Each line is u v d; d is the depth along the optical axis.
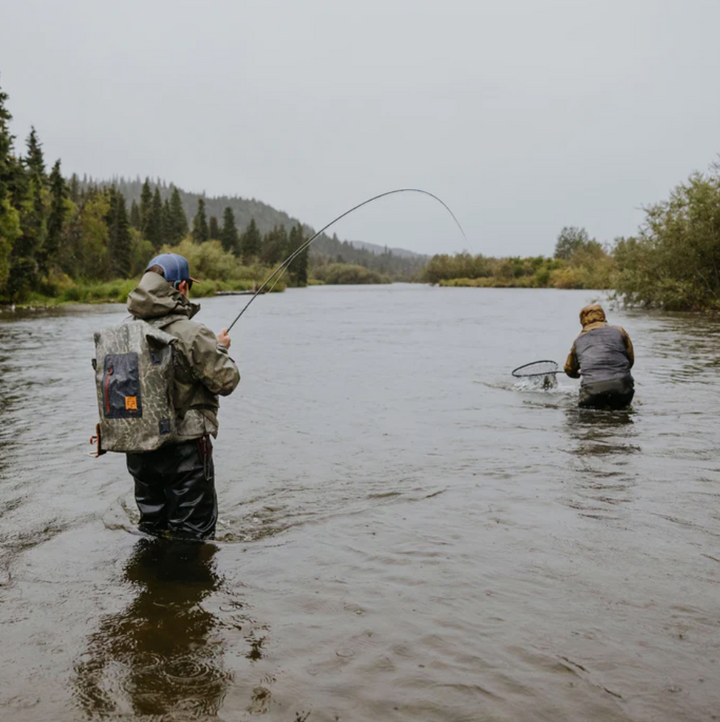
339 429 6.04
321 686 2.08
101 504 3.95
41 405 7.36
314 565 3.04
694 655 2.24
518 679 2.10
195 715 1.94
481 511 3.77
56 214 55.50
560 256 95.81
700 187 25.19
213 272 73.94
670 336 15.30
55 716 1.94
